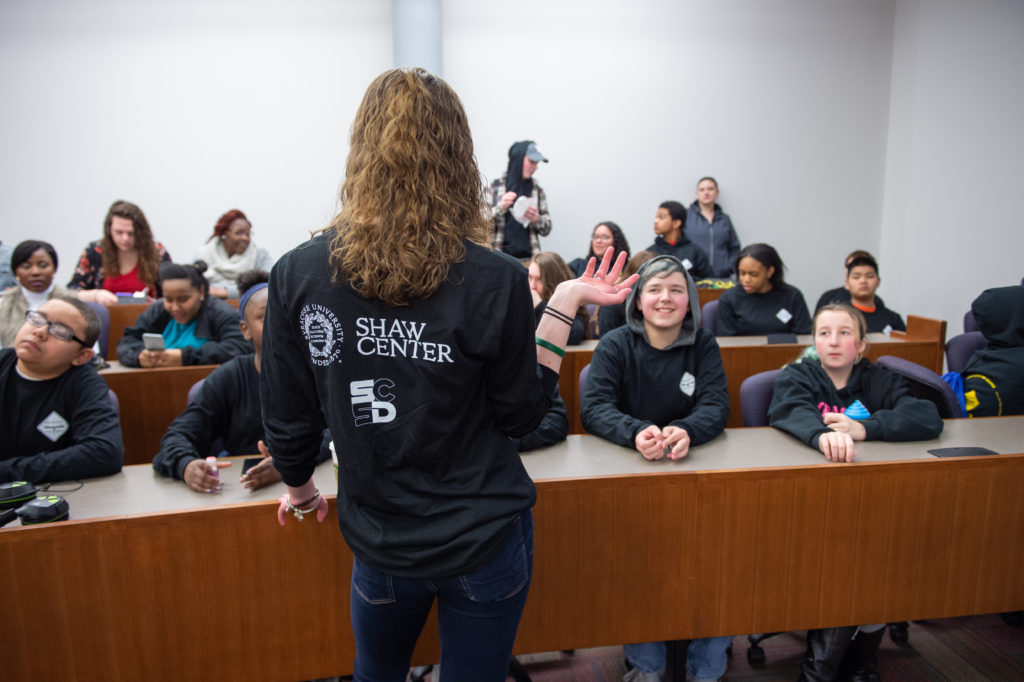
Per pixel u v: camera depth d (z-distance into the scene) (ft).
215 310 10.05
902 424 5.55
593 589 4.71
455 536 2.90
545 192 17.92
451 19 17.02
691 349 6.43
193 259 17.28
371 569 3.07
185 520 4.14
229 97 16.84
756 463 5.06
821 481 4.81
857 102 18.37
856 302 12.37
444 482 2.96
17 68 16.08
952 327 15.74
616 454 5.34
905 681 6.07
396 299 2.77
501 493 3.01
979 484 4.97
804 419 5.69
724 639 5.65
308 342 2.88
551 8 17.29
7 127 16.22
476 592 3.01
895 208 18.13
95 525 4.03
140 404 8.65
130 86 16.51
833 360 6.23
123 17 16.29
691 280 6.29
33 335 5.27
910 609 5.03
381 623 3.20
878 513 4.89
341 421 2.89
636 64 17.71
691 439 5.43
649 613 4.79
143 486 4.86
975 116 14.85
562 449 5.48
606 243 14.92
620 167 18.03
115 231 13.55
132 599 4.14
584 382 6.72
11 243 16.63
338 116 17.15
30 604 4.02
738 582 4.84
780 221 18.69
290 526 4.26
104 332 10.62
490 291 2.85
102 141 16.58
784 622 4.93
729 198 18.47
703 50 17.84
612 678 6.21
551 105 17.61
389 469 2.93
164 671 4.25
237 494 4.65
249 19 16.66
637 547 4.70
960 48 15.33
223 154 16.99
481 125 17.48
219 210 17.16
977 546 5.03
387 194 2.77
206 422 6.01
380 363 2.83
